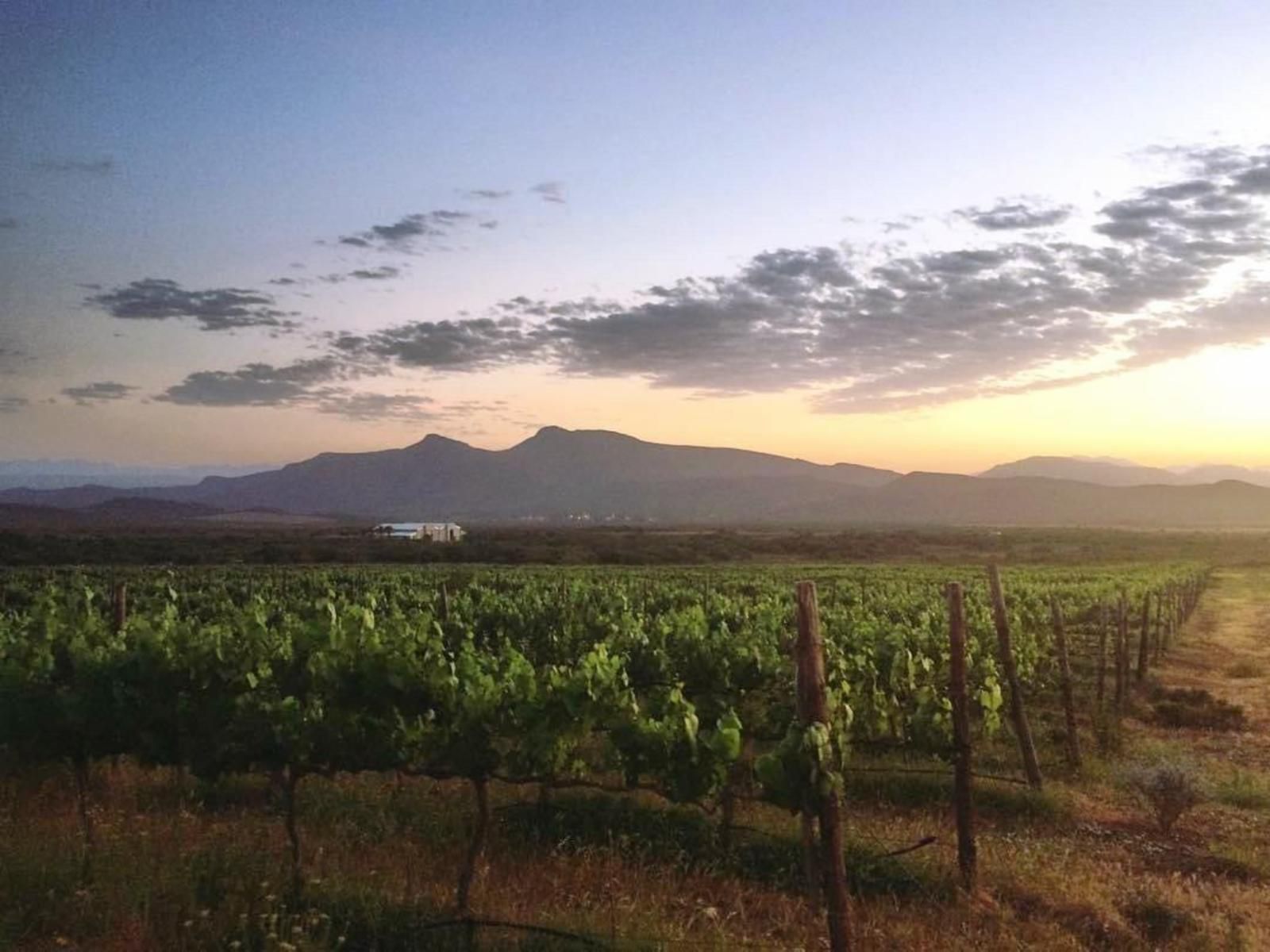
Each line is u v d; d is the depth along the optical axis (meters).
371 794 9.23
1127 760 12.84
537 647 14.62
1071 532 171.88
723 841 8.23
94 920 5.93
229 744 7.35
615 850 7.89
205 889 6.47
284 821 8.40
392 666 7.29
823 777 5.76
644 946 5.94
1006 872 8.06
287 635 9.11
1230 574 77.69
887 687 11.84
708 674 10.49
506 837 8.29
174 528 143.62
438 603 19.28
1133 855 9.20
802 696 5.95
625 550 82.81
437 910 6.46
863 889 7.56
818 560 83.25
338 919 6.21
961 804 7.90
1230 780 12.10
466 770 6.96
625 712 7.18
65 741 7.92
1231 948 6.73
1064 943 6.68
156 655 7.88
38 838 7.44
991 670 13.06
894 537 129.88
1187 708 16.80
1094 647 25.88
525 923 6.22
